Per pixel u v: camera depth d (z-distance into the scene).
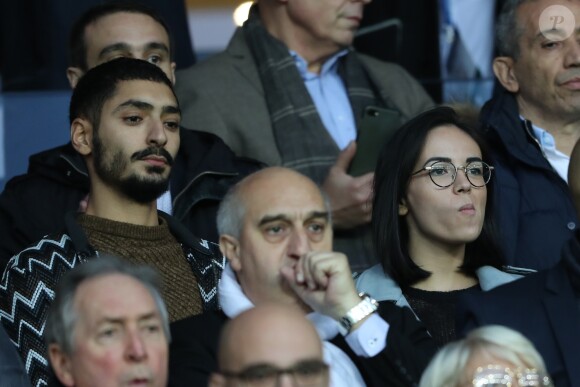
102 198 17.84
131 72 18.05
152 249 17.78
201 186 19.67
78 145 18.02
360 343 15.77
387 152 18.19
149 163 17.70
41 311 16.86
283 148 21.30
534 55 20.95
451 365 13.67
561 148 21.05
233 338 13.59
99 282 14.44
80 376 14.20
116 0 23.98
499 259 18.17
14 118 22.47
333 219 20.17
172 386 15.58
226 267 16.59
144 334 14.27
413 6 24.95
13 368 15.80
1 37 24.03
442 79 24.27
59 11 23.91
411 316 16.83
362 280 18.09
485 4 25.19
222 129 21.38
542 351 15.47
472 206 17.77
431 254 17.95
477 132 18.30
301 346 13.50
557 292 15.77
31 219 19.09
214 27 29.88
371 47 25.05
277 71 21.73
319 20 21.88
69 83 22.72
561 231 19.86
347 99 22.20
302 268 15.73
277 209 16.02
